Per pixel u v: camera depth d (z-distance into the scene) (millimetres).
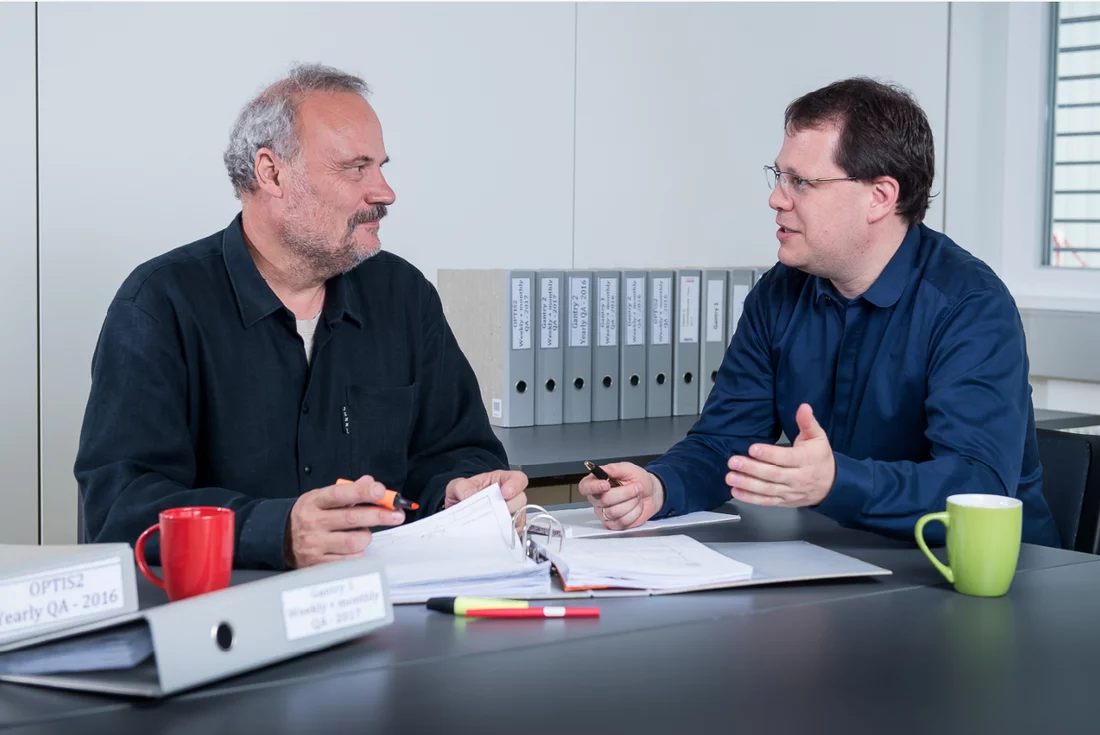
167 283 1663
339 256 1720
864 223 1687
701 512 1683
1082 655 1032
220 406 1686
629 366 2711
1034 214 3533
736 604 1192
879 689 943
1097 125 3400
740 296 2830
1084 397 3340
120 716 871
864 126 1648
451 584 1203
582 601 1201
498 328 2572
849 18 3416
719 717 877
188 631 902
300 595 992
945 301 1671
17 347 2473
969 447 1520
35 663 940
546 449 2271
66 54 2459
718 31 3244
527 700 909
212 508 1128
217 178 2639
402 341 1863
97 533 1501
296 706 893
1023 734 855
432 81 2857
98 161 2512
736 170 3322
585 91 3070
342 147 1670
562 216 3068
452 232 2920
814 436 1401
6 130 2418
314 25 2707
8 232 2441
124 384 1589
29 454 2506
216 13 2598
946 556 1362
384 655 1020
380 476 1815
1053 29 3469
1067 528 1778
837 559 1344
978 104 3574
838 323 1799
